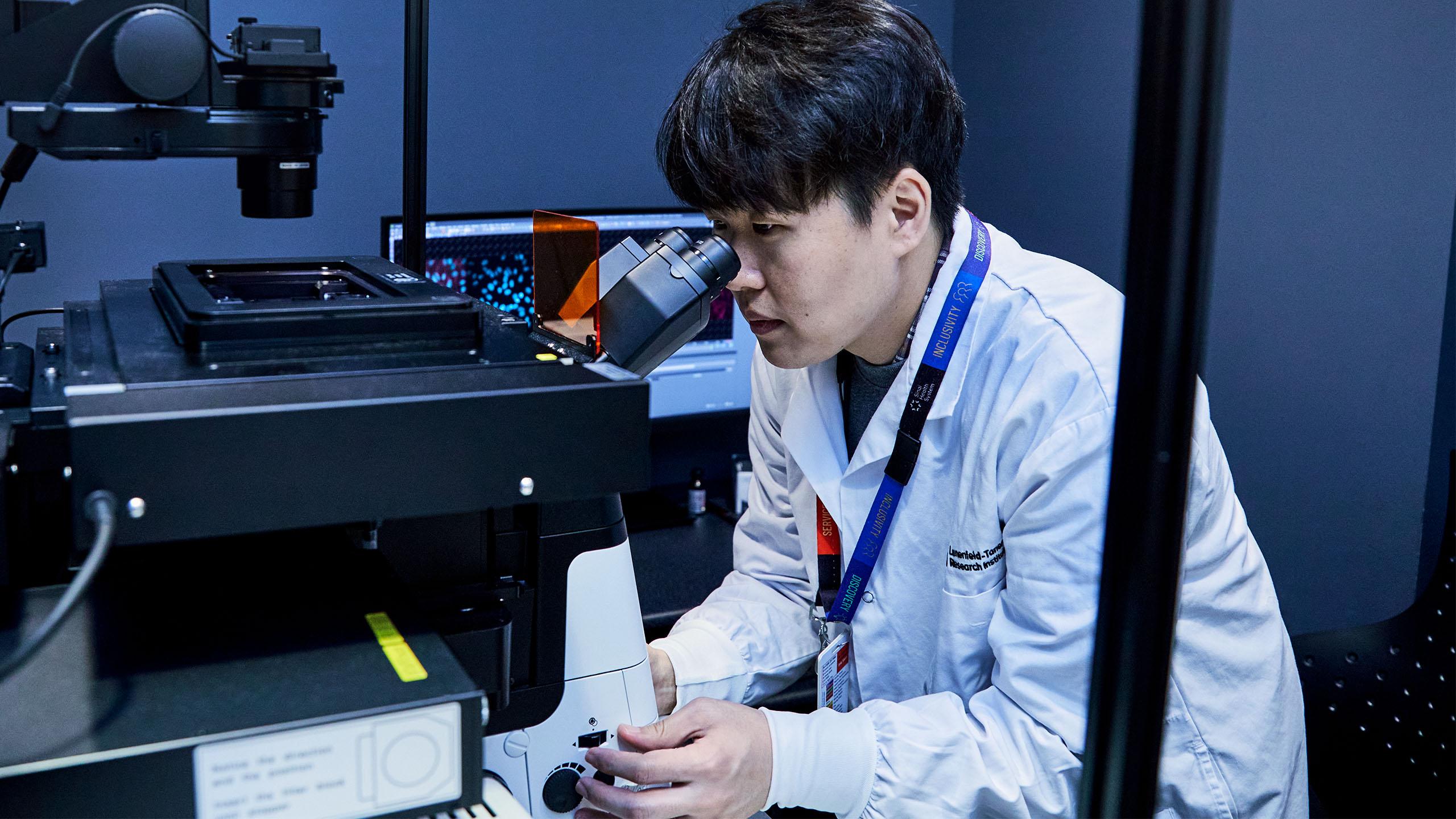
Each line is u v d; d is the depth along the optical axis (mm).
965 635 1132
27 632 588
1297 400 2188
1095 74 2391
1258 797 1084
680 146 953
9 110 663
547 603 796
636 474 652
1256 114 2146
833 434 1233
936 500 1166
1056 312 1084
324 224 2057
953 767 989
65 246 1883
